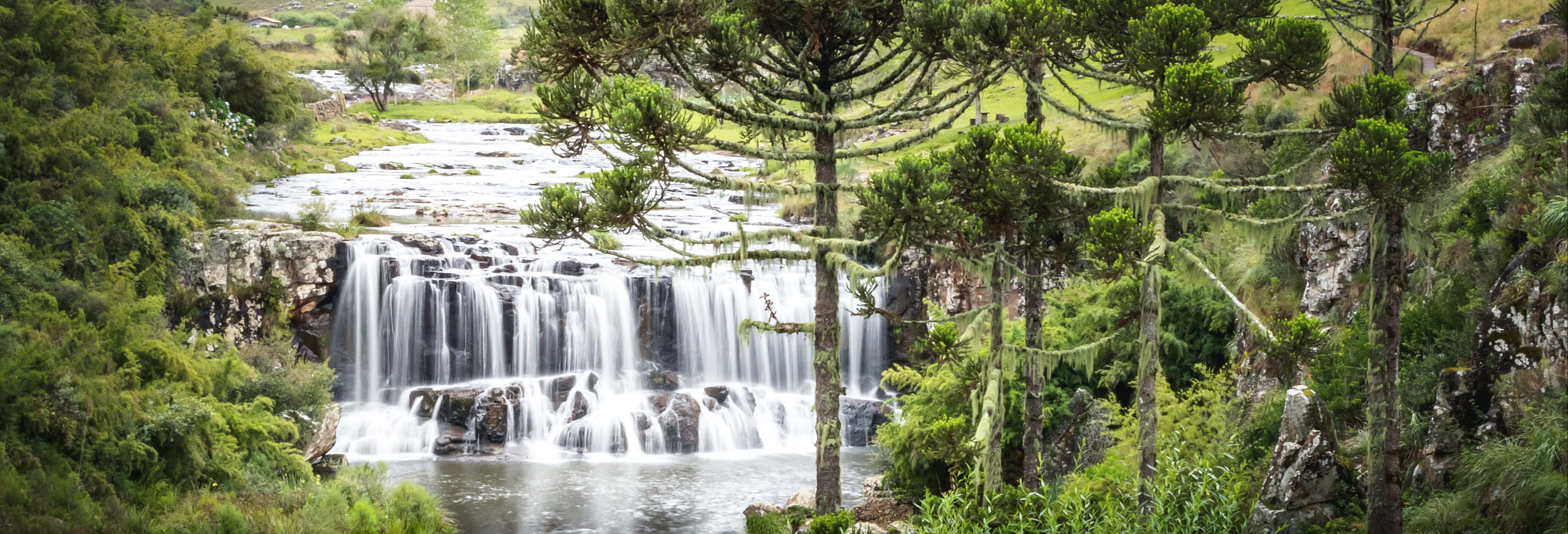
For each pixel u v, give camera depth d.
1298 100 35.41
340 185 60.78
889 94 41.09
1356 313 21.81
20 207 32.59
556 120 18.17
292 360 32.44
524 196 59.09
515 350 38.19
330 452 33.34
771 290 40.94
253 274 35.94
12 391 22.59
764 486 30.17
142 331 27.77
